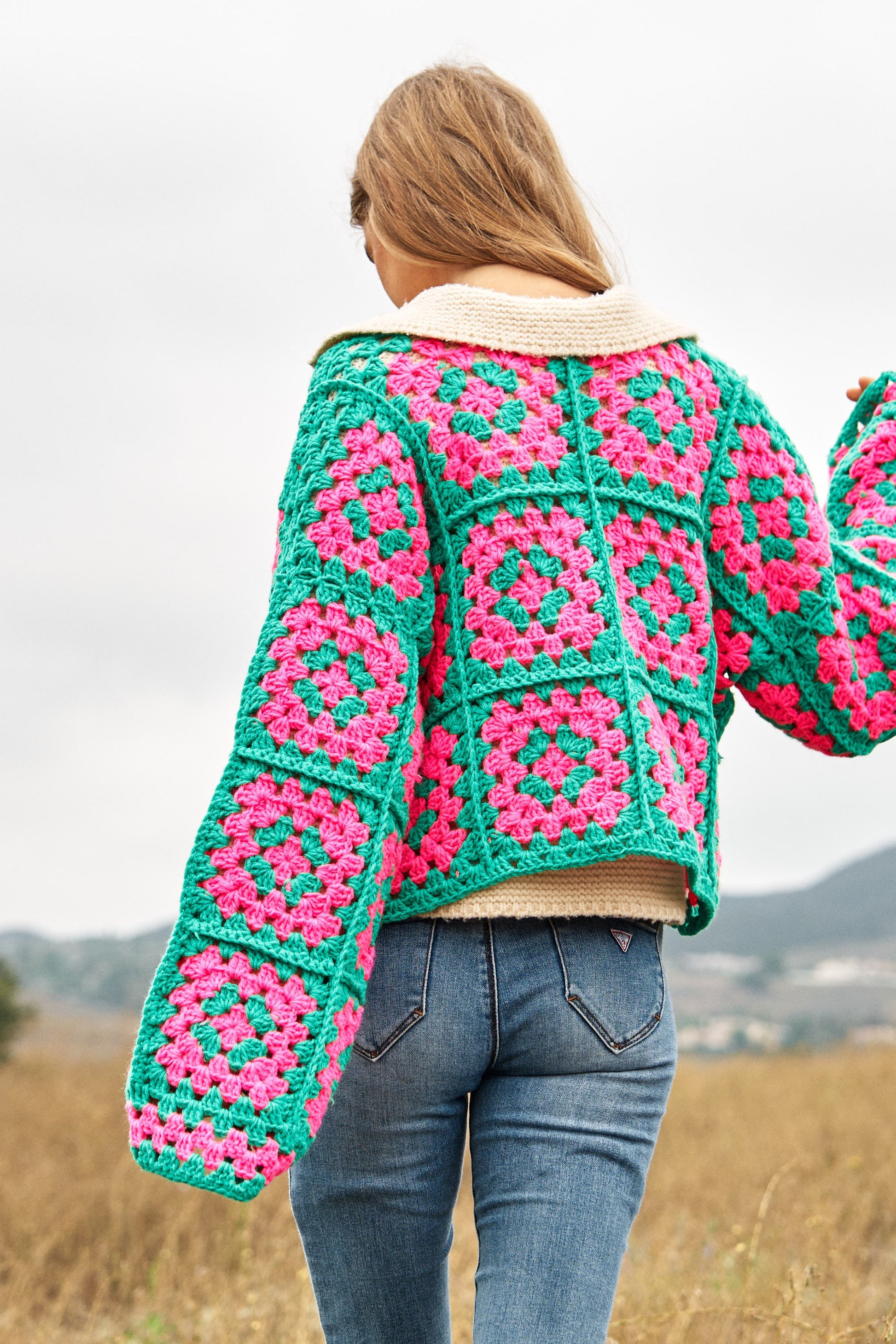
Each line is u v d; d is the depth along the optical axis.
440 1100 1.51
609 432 1.58
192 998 1.39
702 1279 3.77
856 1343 2.70
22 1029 13.71
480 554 1.52
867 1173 6.00
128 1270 4.46
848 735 1.77
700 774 1.61
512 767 1.49
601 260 1.77
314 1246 1.57
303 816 1.42
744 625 1.72
